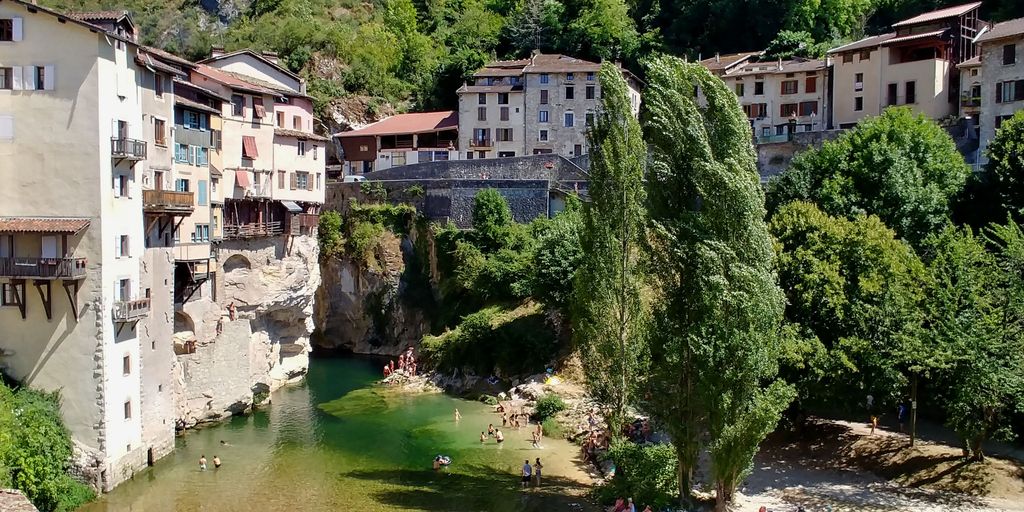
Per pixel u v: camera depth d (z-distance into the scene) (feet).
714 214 133.49
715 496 142.20
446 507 140.26
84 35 138.72
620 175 146.51
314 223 242.58
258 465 161.48
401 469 160.97
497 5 524.11
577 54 426.92
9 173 140.97
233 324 200.34
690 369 134.82
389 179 304.30
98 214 139.44
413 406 212.02
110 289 142.72
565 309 231.71
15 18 139.64
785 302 139.74
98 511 134.72
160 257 162.50
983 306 142.61
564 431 186.09
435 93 416.46
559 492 148.87
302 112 241.35
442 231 281.74
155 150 161.07
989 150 203.72
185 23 456.45
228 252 201.77
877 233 164.04
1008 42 242.99
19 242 140.67
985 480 140.15
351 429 189.26
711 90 138.00
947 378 142.82
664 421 137.18
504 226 279.08
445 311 272.92
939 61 284.41
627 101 149.07
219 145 199.11
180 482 149.89
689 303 135.03
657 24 455.22
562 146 345.51
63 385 141.38
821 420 174.81
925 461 149.07
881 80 298.15
